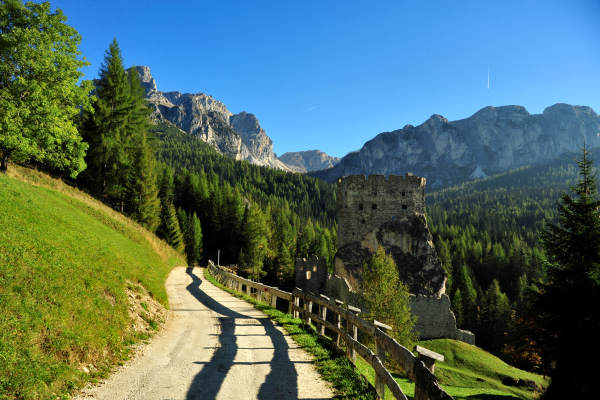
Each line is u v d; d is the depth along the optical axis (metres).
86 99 27.70
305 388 7.40
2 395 4.97
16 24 24.30
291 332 12.28
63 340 6.73
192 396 6.62
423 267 39.91
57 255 9.94
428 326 35.66
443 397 4.20
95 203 35.12
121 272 13.27
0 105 22.38
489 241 120.50
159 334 10.78
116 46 47.53
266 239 82.75
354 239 42.16
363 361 10.69
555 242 17.84
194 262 72.44
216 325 12.88
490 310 66.62
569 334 14.91
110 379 6.92
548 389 15.77
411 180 42.34
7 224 10.38
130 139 50.31
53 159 26.72
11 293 6.85
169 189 88.88
